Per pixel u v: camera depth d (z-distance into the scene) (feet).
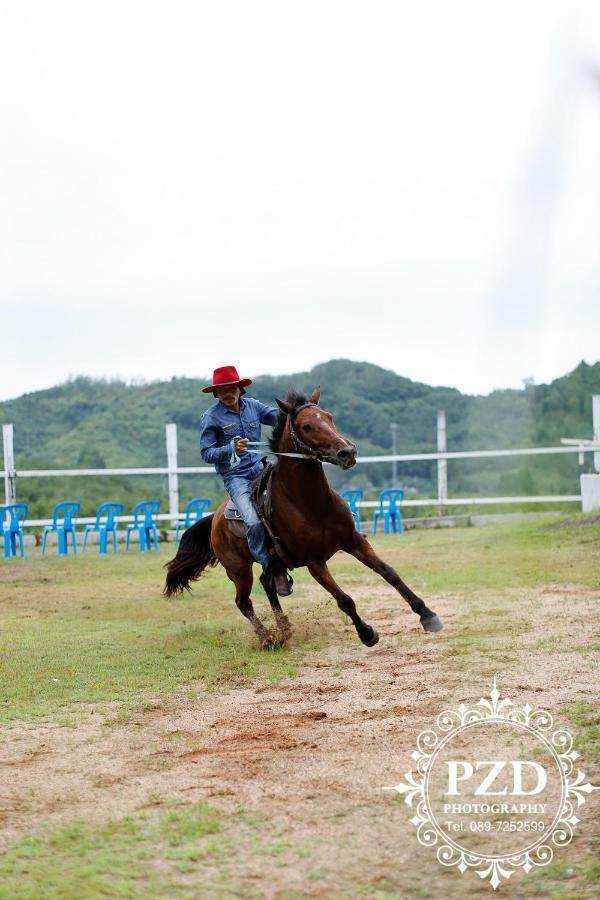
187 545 41.55
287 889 16.33
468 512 92.63
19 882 16.80
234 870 17.06
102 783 21.72
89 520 79.46
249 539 35.50
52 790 21.38
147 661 34.40
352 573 55.77
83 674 32.65
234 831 18.66
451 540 72.02
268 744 23.90
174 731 25.59
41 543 88.63
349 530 34.09
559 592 43.34
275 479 34.88
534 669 29.17
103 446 173.17
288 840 18.15
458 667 30.22
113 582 58.49
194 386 199.11
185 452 171.94
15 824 19.44
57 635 40.42
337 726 25.08
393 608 43.16
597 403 83.30
